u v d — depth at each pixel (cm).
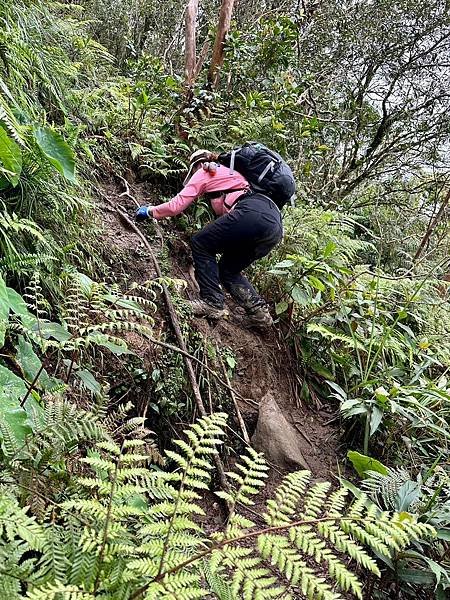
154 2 828
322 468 297
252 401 311
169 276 326
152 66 475
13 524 101
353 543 105
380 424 314
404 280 424
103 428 151
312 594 97
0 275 167
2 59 249
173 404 258
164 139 422
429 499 238
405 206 717
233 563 104
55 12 509
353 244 393
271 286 373
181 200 317
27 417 138
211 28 494
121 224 333
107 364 245
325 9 727
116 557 110
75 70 379
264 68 491
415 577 210
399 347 354
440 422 319
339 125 709
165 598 95
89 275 268
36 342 181
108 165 374
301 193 494
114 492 116
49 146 228
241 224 305
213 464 255
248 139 432
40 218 243
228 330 334
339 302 353
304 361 353
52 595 90
